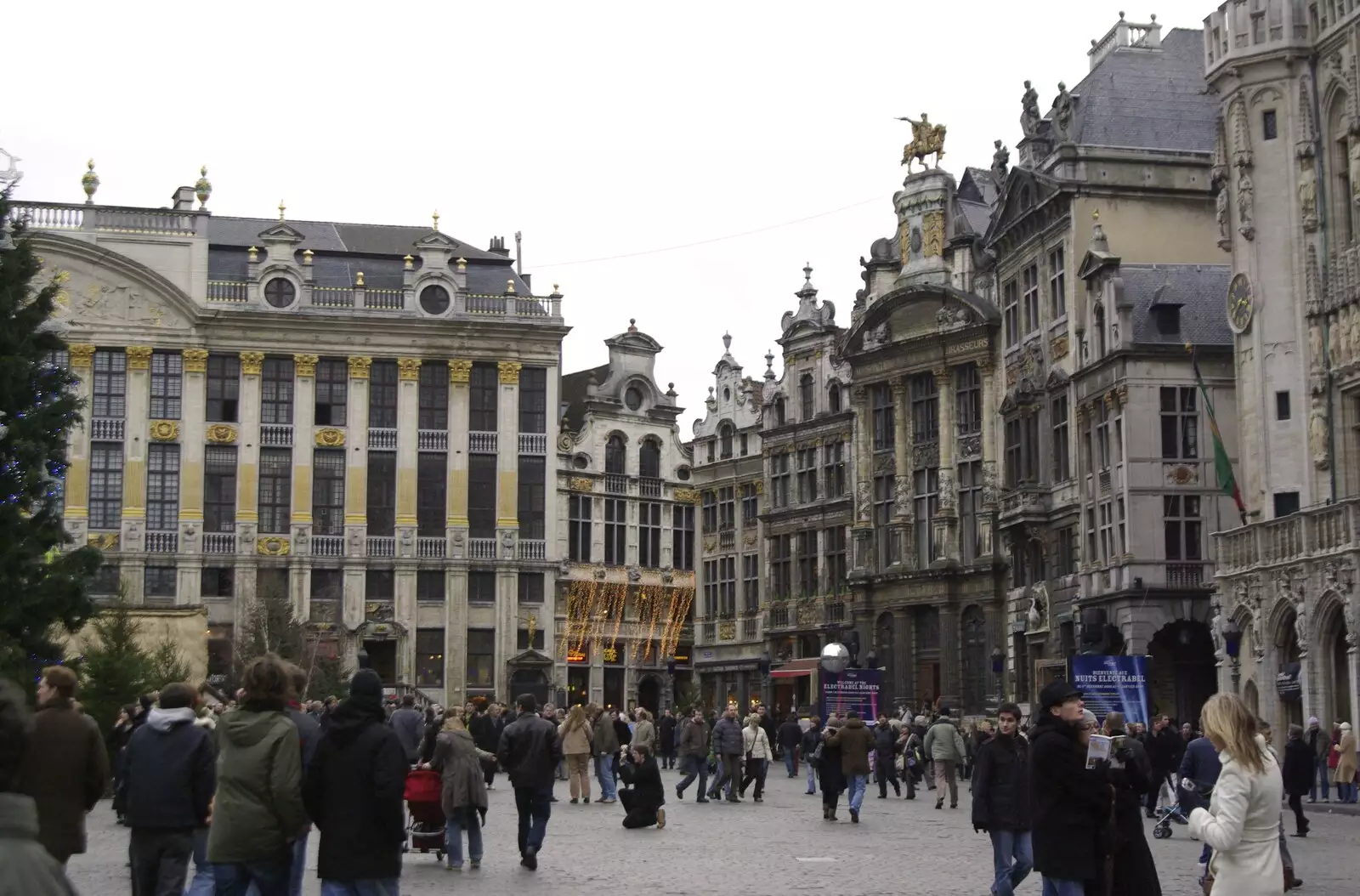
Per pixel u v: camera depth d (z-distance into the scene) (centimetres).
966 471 7538
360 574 8638
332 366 8762
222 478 8594
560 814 3741
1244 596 5169
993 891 1908
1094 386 6197
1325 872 2491
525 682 8838
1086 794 1410
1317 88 5197
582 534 9594
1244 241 5381
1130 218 6512
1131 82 6762
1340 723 4103
